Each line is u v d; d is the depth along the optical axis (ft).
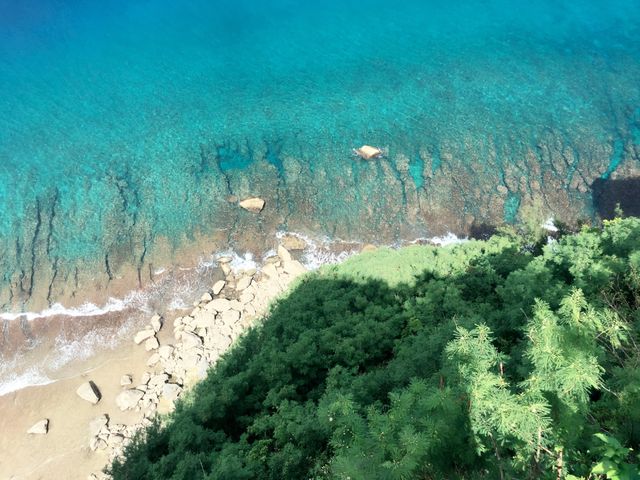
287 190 157.28
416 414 41.29
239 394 85.92
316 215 151.02
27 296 133.90
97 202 155.43
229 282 135.85
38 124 184.34
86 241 145.18
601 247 88.43
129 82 205.46
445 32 224.74
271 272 135.23
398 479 36.19
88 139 178.09
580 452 33.86
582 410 34.94
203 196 156.15
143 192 158.10
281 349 92.84
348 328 93.86
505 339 70.49
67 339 125.49
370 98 189.67
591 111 174.91
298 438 67.36
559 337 35.55
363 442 42.55
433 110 181.57
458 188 154.92
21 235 147.02
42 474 101.86
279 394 80.74
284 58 215.72
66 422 109.70
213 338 119.96
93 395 112.27
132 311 130.52
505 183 154.92
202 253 142.31
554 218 145.18
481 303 88.94
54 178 163.43
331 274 116.67
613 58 199.52
